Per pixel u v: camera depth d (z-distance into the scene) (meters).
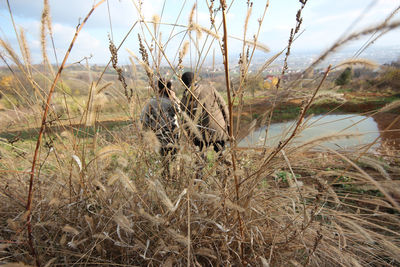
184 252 1.38
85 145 1.57
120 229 1.51
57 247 1.41
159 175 1.62
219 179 1.70
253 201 1.68
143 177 1.70
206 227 1.48
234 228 1.45
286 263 1.48
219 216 1.60
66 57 1.04
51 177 1.73
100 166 1.81
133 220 1.53
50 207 1.58
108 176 1.78
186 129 1.79
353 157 1.45
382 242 1.54
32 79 1.32
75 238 1.46
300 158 1.70
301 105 1.28
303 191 1.72
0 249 1.27
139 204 1.53
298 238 1.56
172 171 1.67
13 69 1.48
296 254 1.53
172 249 1.29
